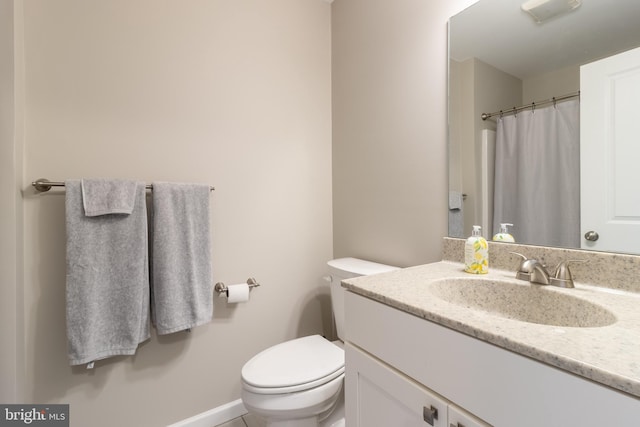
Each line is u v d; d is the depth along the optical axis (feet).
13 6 3.38
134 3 4.31
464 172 3.88
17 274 3.50
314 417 3.90
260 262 5.40
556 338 1.78
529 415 1.72
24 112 3.67
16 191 3.46
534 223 3.30
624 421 1.41
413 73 4.50
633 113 2.65
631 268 2.62
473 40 3.76
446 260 4.05
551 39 3.15
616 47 2.74
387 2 4.91
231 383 5.10
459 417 2.04
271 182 5.49
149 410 4.42
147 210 4.34
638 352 1.62
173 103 4.60
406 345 2.44
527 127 3.34
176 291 4.25
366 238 5.37
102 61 4.12
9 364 3.37
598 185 2.86
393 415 2.57
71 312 3.64
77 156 3.99
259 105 5.35
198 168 4.80
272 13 5.48
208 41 4.86
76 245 3.67
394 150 4.82
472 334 1.96
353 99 5.63
